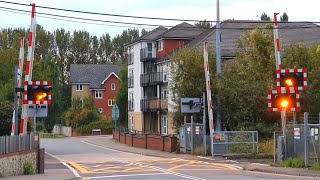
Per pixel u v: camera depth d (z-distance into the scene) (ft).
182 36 225.97
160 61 221.46
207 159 118.62
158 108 219.61
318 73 141.79
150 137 162.50
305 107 138.92
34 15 86.89
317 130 90.99
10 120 129.70
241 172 87.86
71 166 103.91
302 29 206.59
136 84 253.85
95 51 504.84
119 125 285.02
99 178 79.10
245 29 185.47
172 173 86.89
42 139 244.22
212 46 195.11
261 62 143.95
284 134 96.84
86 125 284.61
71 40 492.13
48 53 422.00
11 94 161.27
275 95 90.53
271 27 143.95
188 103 129.49
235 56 165.07
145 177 80.12
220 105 137.69
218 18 131.64
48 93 80.79
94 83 374.63
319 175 79.51
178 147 143.23
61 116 318.04
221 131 130.21
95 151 158.40
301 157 94.32
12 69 211.82
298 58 143.74
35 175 81.00
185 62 144.15
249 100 137.28
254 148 126.52
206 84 130.11
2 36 386.73
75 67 385.70
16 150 79.36
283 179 74.18
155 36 240.32
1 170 72.59
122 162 114.11
